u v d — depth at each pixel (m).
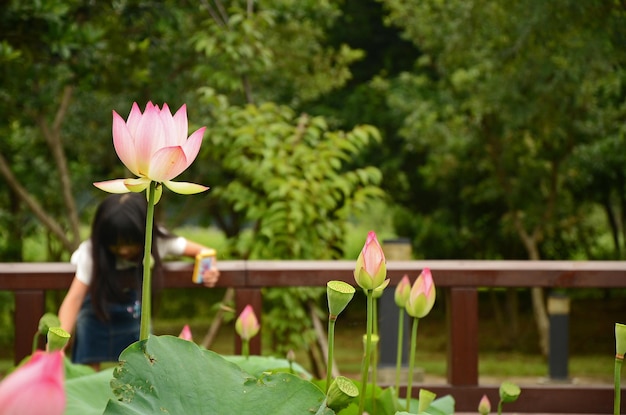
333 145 4.94
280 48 9.84
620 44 7.38
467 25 9.61
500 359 12.20
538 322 11.92
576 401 3.10
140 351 0.97
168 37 8.71
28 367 0.44
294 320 4.55
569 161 11.36
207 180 11.63
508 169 12.13
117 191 1.00
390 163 13.70
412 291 1.38
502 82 9.30
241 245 4.73
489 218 13.98
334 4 10.49
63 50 5.14
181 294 15.71
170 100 9.14
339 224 4.89
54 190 11.22
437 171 12.17
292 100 11.32
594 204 14.14
